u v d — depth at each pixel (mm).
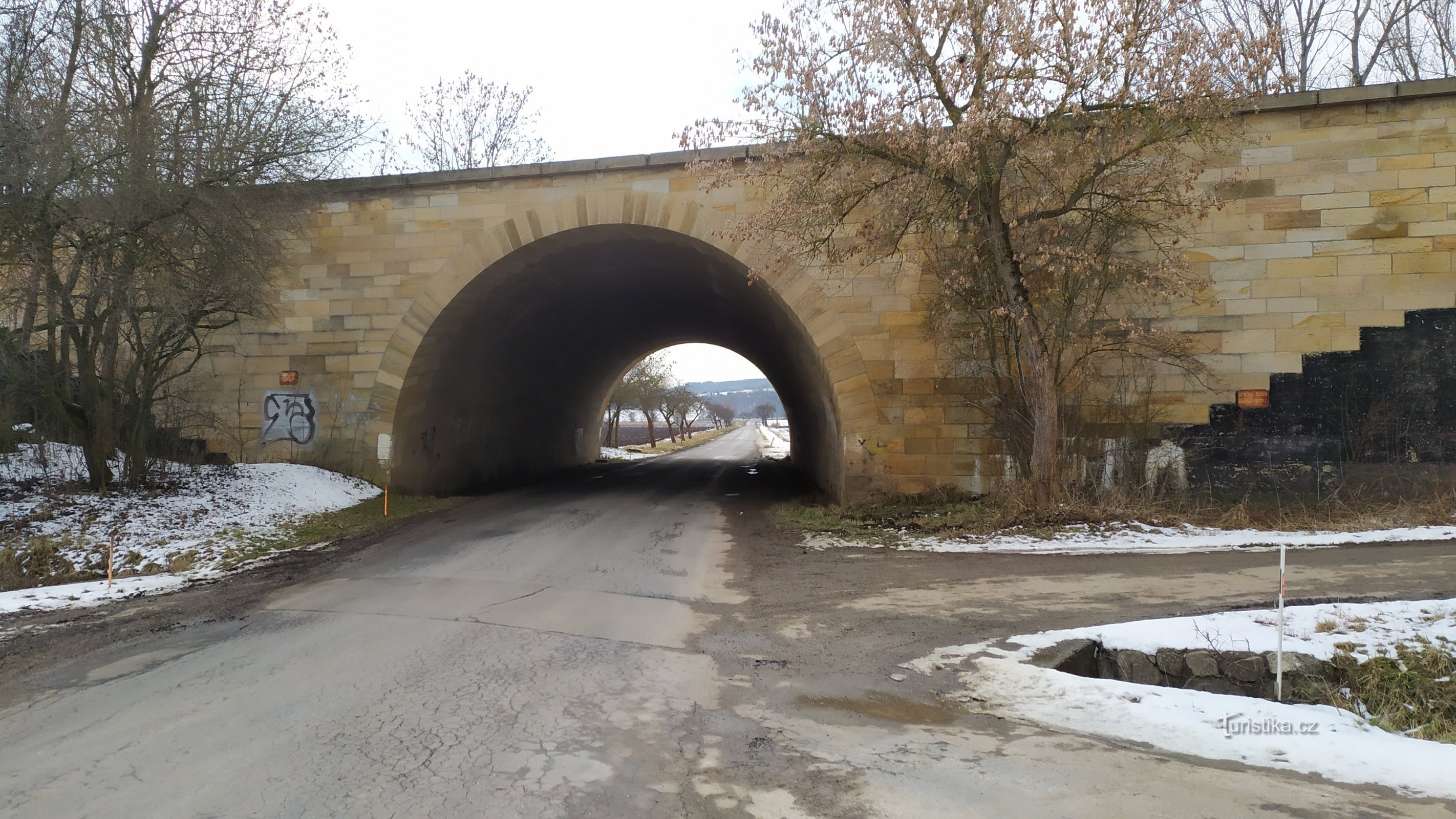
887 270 15102
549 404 29922
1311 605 7664
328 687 5930
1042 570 9812
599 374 35188
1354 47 22781
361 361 17297
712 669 6449
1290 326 13602
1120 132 11477
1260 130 13773
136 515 12320
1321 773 4496
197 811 3967
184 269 13227
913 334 14984
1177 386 13906
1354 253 13438
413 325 17125
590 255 19094
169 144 12977
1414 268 13242
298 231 15992
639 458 43219
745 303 21141
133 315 12781
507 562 11133
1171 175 11812
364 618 8070
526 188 16766
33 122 11516
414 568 10680
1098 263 12344
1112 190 12594
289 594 9172
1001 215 12312
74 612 8398
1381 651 6562
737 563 11047
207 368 17797
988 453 14641
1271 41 10547
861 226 14164
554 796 4133
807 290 15359
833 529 13406
